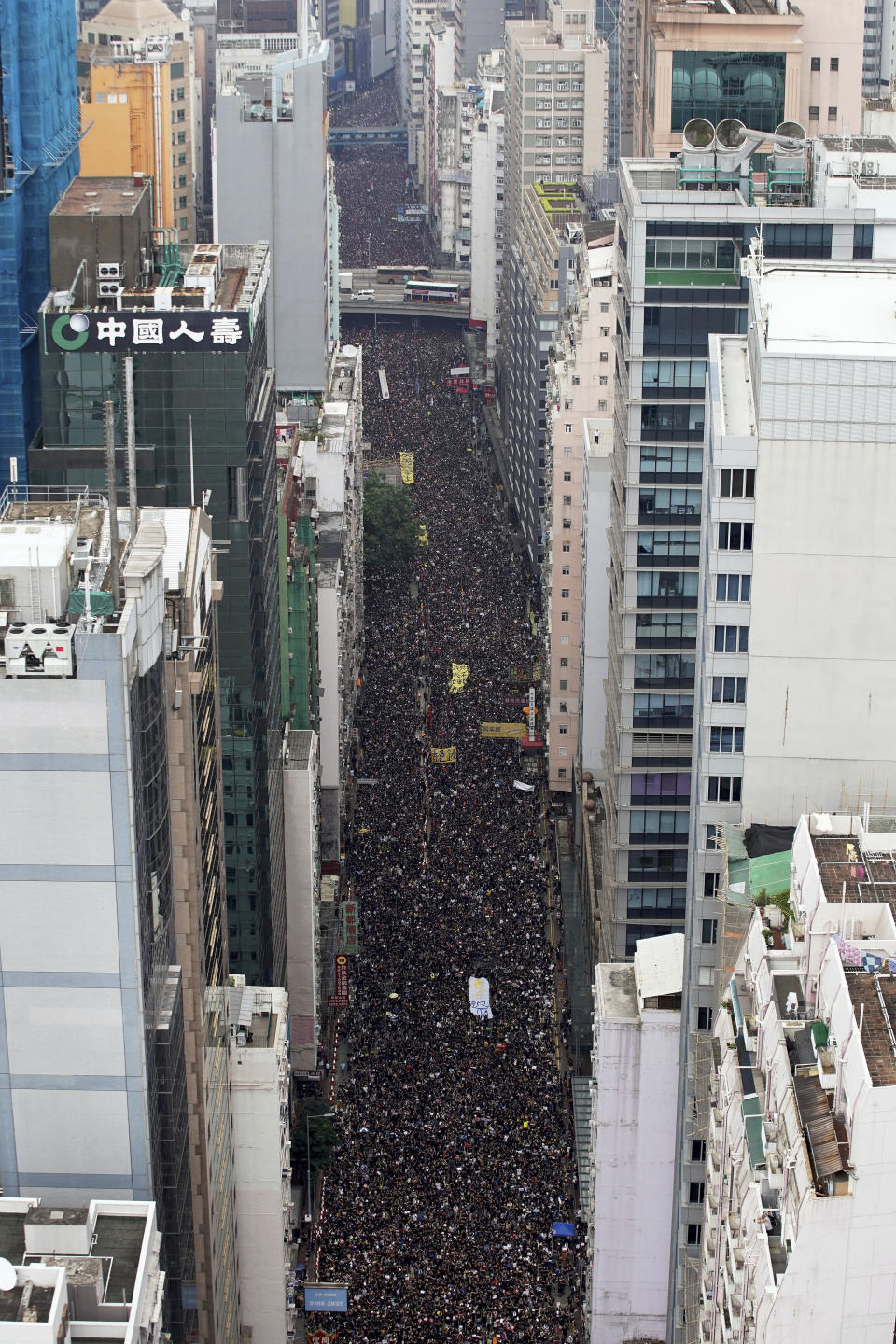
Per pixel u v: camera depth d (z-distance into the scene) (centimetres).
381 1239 19838
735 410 14850
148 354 18862
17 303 19600
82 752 11844
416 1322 18700
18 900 12156
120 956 12281
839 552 14650
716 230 19938
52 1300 10869
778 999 12106
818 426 14300
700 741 15412
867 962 11238
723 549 14675
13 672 11744
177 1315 13625
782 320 14812
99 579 12519
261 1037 17512
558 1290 19325
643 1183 17525
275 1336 17700
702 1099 16262
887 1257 10488
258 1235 17375
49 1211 11712
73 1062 12519
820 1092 10969
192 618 14025
